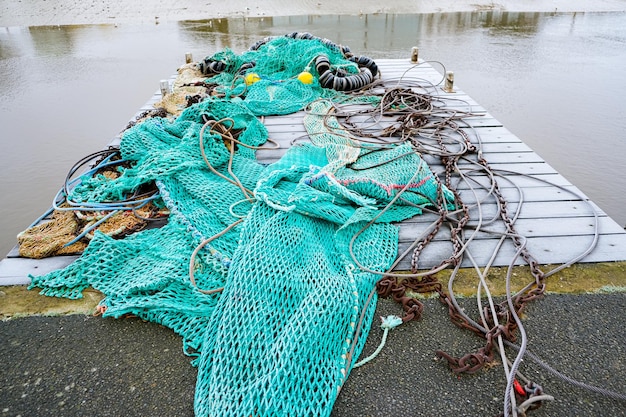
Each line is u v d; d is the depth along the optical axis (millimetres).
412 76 6305
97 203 3004
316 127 4312
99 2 14883
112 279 2395
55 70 8977
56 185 5406
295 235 2371
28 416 1786
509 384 1788
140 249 2562
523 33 11656
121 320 2211
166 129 3822
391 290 2316
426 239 2688
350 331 2047
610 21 12852
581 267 2490
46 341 2100
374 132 4266
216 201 2910
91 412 1801
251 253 2213
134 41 10891
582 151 6098
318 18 13078
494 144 4020
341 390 1872
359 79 5555
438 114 4746
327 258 2402
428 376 1933
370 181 2955
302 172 3123
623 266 2492
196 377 1930
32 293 2355
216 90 5434
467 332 2135
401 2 14938
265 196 2613
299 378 1782
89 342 2096
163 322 2148
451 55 9805
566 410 1792
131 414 1794
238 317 1976
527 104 7422
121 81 8414
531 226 2834
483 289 2363
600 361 1990
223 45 10328
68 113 7141
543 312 2232
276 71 6004
